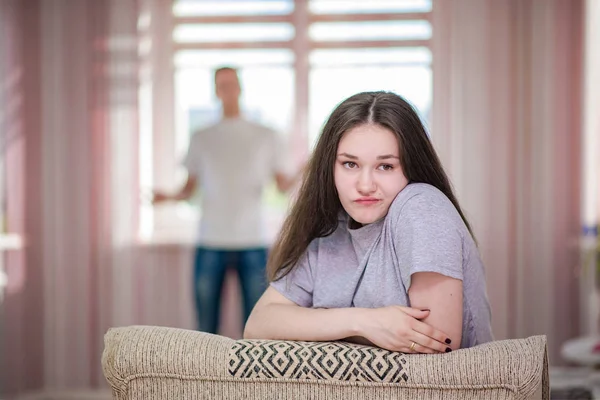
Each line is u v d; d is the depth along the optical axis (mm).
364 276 1124
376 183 1080
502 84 3691
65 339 3752
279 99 3799
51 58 3744
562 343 3678
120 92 3775
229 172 3389
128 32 3779
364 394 903
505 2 3682
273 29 3801
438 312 1000
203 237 3416
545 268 3678
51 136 3744
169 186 3785
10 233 3682
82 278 3764
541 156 3682
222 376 920
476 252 1137
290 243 1211
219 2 3801
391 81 3756
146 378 933
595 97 3662
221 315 3721
